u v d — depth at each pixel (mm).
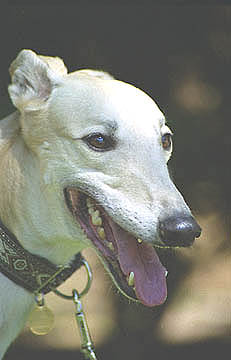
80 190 4273
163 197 4070
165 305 8445
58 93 4375
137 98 4309
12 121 4645
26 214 4477
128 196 4129
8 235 4504
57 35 8133
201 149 8773
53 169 4336
